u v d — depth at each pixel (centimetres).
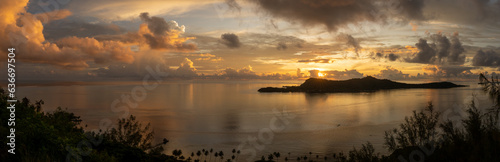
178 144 15900
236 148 15200
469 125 862
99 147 1223
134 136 2191
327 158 12550
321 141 16875
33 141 798
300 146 15588
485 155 726
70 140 931
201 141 17075
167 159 1549
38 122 890
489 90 995
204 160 12044
